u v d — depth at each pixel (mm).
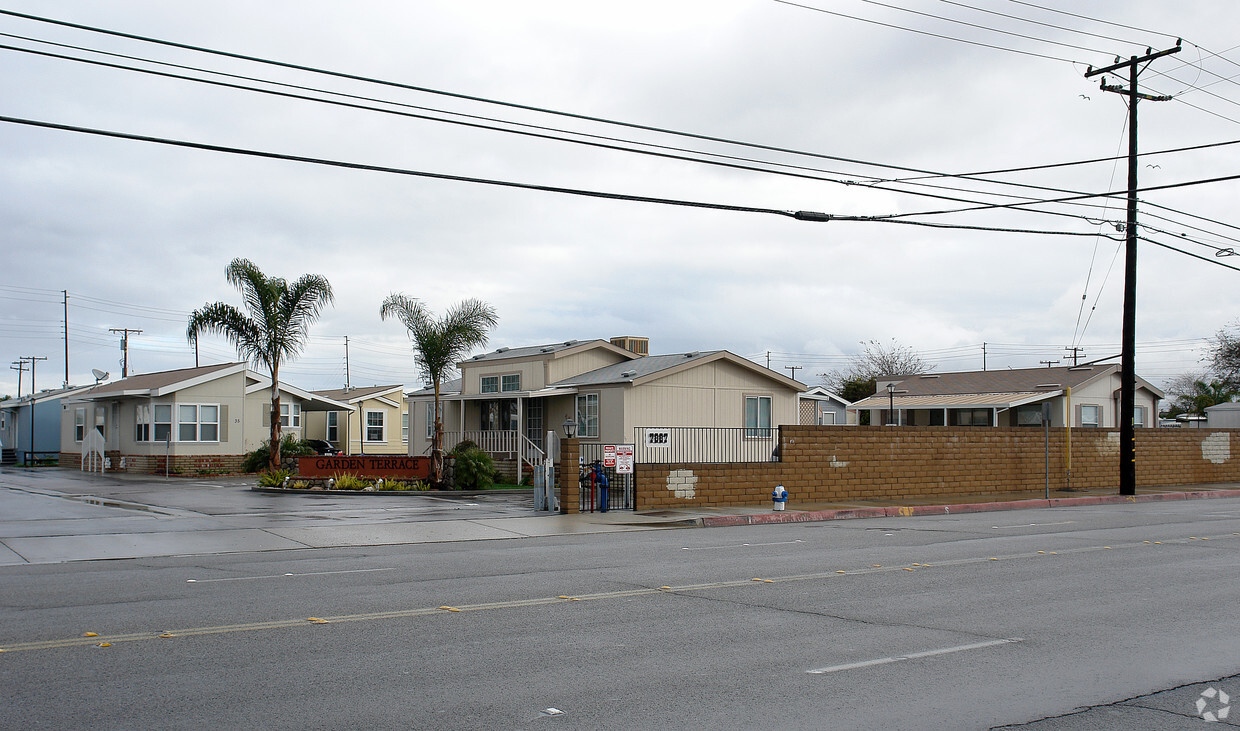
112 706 6062
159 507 22578
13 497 25531
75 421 47656
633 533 18062
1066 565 12969
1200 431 34344
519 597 10266
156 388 38031
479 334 29500
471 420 38000
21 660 7277
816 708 6133
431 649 7738
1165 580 11609
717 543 16016
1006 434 28594
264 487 29469
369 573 12219
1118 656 7629
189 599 10102
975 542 15992
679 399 31984
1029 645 7992
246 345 33062
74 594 10445
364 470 30250
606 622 8891
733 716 5953
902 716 5988
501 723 5781
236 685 6590
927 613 9406
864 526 19469
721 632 8461
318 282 33656
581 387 32594
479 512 21828
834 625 8797
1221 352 61625
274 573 12250
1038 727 5820
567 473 21547
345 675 6883
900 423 48531
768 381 34094
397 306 29391
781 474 24328
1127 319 27844
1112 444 31406
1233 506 25141
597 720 5855
